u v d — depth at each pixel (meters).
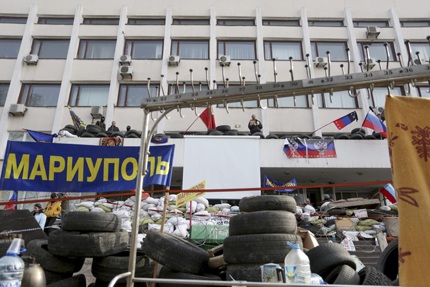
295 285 2.03
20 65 18.73
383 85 2.43
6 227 5.58
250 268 3.53
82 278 3.98
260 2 20.78
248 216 3.91
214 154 12.06
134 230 2.61
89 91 18.70
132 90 18.83
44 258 3.87
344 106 17.84
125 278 3.86
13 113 17.55
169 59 18.83
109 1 20.66
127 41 19.97
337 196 15.89
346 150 12.29
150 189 13.02
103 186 4.77
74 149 4.89
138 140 12.30
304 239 5.74
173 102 2.78
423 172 2.28
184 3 20.72
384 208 9.42
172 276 3.71
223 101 2.69
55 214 8.00
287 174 13.44
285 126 17.41
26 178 4.71
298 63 19.06
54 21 20.47
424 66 2.32
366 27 19.97
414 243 2.09
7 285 2.12
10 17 20.41
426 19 20.23
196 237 7.79
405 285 2.01
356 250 8.00
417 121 2.39
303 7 20.44
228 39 20.02
